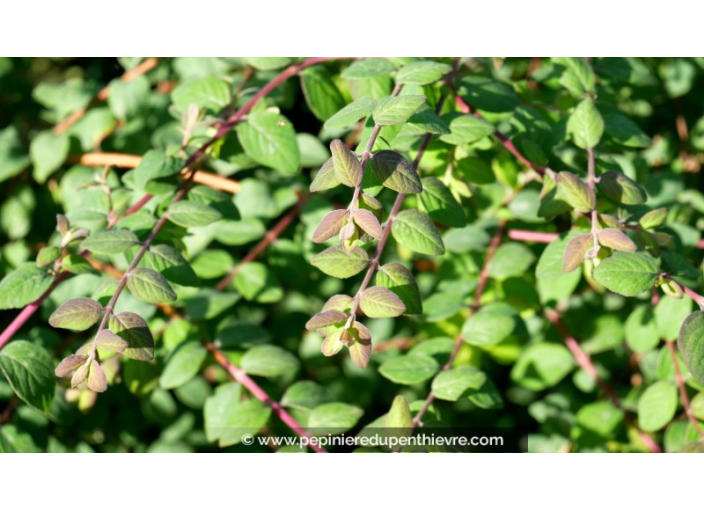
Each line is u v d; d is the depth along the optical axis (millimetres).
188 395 624
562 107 580
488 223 605
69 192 633
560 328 605
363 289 443
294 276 619
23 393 480
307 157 628
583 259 464
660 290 561
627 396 591
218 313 596
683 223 599
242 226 620
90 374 445
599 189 519
